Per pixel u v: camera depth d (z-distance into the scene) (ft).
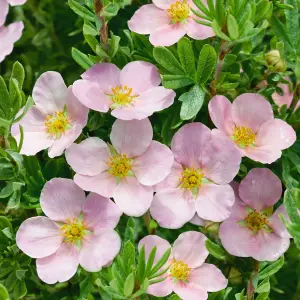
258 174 0.80
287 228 0.74
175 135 0.79
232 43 0.77
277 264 0.78
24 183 0.79
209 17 0.76
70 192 0.78
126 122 0.78
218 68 0.80
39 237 0.77
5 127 0.76
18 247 0.79
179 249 0.79
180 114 0.79
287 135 0.80
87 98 0.78
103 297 0.77
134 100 0.80
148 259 0.72
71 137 0.78
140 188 0.78
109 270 0.75
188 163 0.80
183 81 0.80
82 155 0.78
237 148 0.78
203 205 0.78
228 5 0.76
